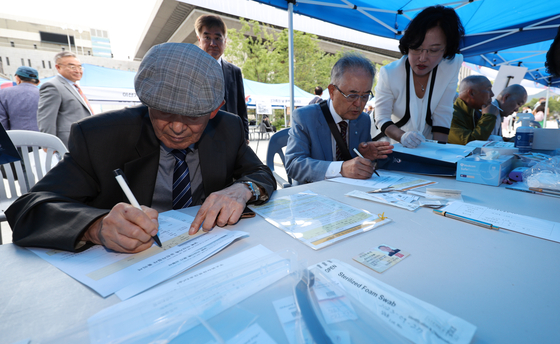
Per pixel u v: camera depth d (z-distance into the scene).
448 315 0.36
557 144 1.34
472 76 2.34
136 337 0.33
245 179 0.93
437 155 1.31
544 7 3.35
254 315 0.37
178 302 0.39
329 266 0.48
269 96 8.36
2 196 1.59
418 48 1.64
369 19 3.55
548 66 1.40
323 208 0.83
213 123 1.09
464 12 3.61
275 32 19.08
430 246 0.58
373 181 1.21
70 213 0.61
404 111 1.93
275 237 0.64
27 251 0.58
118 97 4.86
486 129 2.24
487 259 0.52
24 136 1.66
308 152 1.62
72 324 0.37
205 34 2.78
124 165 0.86
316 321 0.35
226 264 0.51
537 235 0.62
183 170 0.99
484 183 1.14
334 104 1.53
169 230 0.69
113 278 0.48
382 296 0.40
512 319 0.37
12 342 0.33
